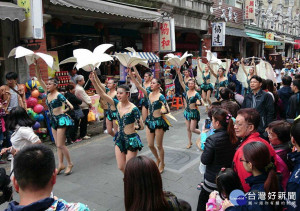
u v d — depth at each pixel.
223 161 3.00
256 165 2.24
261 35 24.31
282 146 2.98
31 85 6.91
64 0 7.11
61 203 1.65
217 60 9.84
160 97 5.14
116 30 12.77
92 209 4.09
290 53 32.25
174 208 1.87
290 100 5.18
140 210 1.77
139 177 1.80
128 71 5.19
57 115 5.21
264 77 8.16
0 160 6.11
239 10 20.22
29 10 6.48
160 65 13.99
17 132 3.77
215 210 2.52
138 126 4.36
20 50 4.30
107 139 7.79
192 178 5.12
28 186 1.62
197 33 16.45
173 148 6.84
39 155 1.65
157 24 12.26
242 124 2.90
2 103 6.14
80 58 3.69
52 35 10.56
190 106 6.45
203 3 15.40
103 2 8.47
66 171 5.39
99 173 5.45
